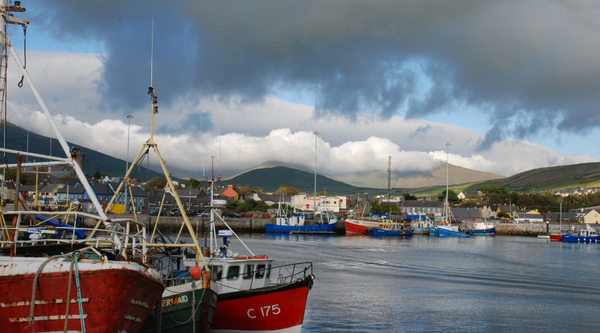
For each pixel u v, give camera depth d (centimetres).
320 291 4025
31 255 1739
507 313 3372
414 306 3516
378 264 5900
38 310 1363
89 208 7800
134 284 1438
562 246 10306
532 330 2947
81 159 4303
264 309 2272
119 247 1748
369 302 3612
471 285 4522
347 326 2903
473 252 7919
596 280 4975
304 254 6700
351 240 10206
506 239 12475
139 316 1545
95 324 1377
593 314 3391
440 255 7244
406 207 19675
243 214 14475
